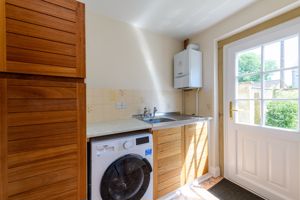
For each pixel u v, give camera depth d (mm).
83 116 988
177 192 1799
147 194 1523
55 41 866
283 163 1521
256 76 1754
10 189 778
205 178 2088
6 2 736
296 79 1435
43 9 830
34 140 835
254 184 1764
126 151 1375
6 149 765
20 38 772
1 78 749
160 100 2396
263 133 1676
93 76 1841
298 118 1419
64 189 931
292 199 1454
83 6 961
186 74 2223
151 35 2301
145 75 2254
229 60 2010
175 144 1778
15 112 782
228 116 2039
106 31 1920
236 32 1911
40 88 847
